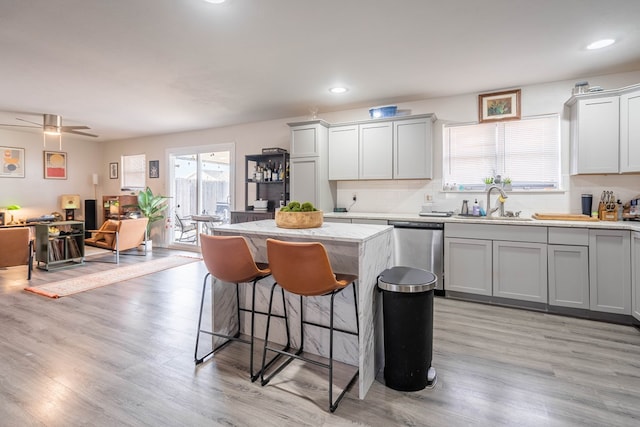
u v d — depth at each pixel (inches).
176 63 123.6
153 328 109.2
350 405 70.4
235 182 231.0
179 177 269.9
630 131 117.4
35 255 202.7
